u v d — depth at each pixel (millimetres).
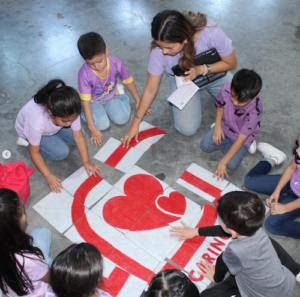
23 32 3570
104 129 2684
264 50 3289
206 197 2250
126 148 2543
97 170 2395
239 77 1893
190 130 2539
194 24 1920
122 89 2797
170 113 2809
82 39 2010
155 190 2285
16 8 3898
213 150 2492
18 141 2412
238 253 1417
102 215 2158
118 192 2277
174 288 1139
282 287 1459
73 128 2178
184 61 2014
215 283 1863
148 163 2449
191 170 2404
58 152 2400
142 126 2707
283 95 2889
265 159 2326
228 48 2141
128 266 1920
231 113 2186
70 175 2383
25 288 1449
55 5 3930
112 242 2027
